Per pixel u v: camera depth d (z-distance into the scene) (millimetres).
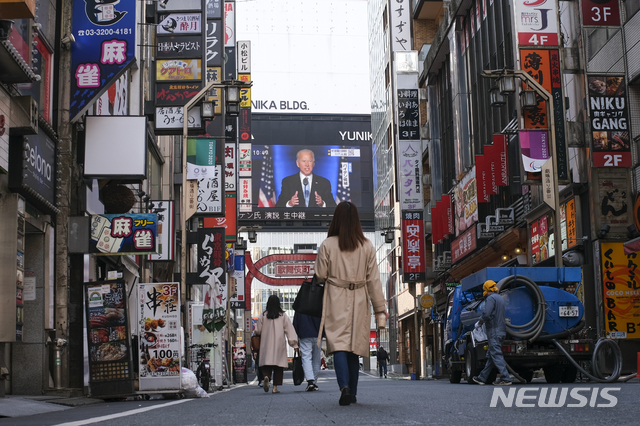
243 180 46344
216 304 20328
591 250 19312
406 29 46156
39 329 11891
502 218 25312
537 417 4523
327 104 112312
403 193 37938
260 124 108688
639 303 18531
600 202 19219
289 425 4203
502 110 27250
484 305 12117
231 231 31578
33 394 11625
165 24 19422
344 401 5852
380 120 60156
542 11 21094
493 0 28609
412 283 38156
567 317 12953
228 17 33094
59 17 13391
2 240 10508
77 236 13062
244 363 34188
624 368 18219
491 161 26062
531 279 12836
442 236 34750
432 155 38281
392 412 5156
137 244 13250
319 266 5875
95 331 10781
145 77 21062
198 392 11281
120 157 13672
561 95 20484
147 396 11414
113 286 10812
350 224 5918
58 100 13227
